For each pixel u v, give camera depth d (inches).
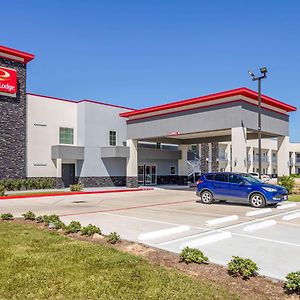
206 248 306.7
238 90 795.4
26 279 210.8
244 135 800.3
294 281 194.2
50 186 1091.9
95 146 1200.2
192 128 912.9
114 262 244.8
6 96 1007.0
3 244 298.0
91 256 260.5
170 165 1456.7
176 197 862.5
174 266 242.1
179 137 1240.8
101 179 1213.1
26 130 1065.5
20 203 720.3
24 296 185.5
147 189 1146.7
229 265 226.8
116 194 964.6
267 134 963.3
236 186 647.8
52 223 390.0
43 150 1104.8
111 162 1249.4
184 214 535.8
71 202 739.4
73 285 200.8
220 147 2042.3
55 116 1143.6
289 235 368.2
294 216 506.3
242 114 804.6
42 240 314.3
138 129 1103.6
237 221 463.8
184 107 939.3
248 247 311.4
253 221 464.8
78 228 362.9
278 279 218.2
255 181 656.4
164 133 1002.1
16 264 240.5
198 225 430.0
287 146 985.5
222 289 195.8
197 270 232.7
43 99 1114.7
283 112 981.2
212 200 684.7
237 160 799.1
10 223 415.8
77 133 1198.9
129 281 207.0
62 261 247.9
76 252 271.6
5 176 998.4
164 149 1416.1
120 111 1286.9
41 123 1105.4
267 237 357.1
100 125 1219.9
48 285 201.2
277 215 524.4
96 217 504.1
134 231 385.4
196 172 1526.8
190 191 1080.8
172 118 976.3
